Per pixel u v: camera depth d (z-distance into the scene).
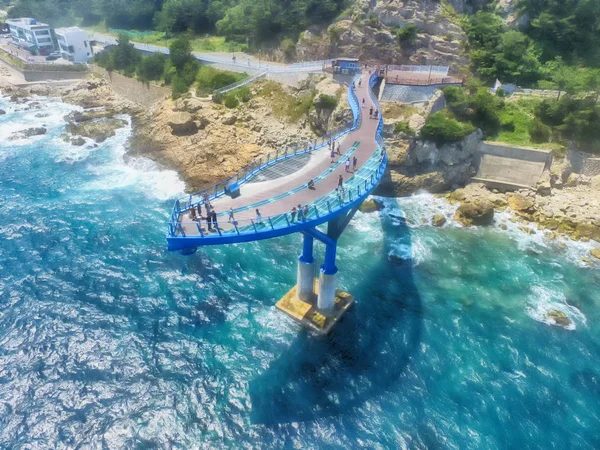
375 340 42.78
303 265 43.97
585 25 87.88
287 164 47.19
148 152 77.19
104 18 153.38
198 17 125.88
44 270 50.72
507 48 81.44
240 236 33.47
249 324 44.16
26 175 71.94
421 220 61.22
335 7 91.31
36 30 134.25
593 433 34.97
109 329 43.19
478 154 68.31
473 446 33.88
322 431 34.75
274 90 83.00
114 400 36.62
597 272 52.06
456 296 48.38
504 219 61.34
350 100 64.62
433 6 87.69
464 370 39.97
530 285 50.00
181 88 90.19
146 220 60.28
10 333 42.41
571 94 67.81
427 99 71.50
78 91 110.44
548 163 65.25
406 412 36.25
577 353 41.72
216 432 34.53
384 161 46.91
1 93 112.00
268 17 97.75
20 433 34.00
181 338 42.44
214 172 69.12
